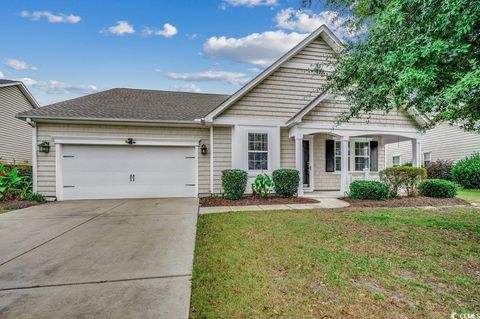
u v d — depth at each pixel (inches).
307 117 372.2
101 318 82.2
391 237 180.5
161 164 374.3
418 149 400.5
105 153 359.9
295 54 397.1
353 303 97.1
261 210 283.6
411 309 93.5
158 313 85.4
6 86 577.6
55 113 339.9
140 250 148.5
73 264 127.8
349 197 361.4
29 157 655.8
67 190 348.2
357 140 469.1
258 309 92.7
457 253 150.0
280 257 142.6
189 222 216.1
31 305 90.2
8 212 261.1
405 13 143.4
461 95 122.2
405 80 135.0
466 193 450.0
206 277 118.0
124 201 334.3
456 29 123.6
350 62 200.8
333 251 152.4
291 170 363.9
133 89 515.8
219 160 383.9
